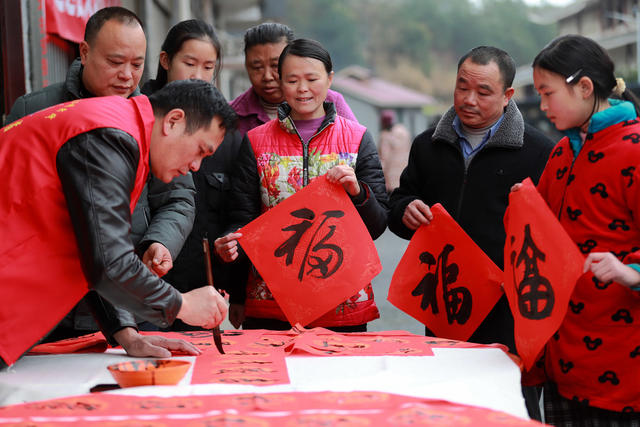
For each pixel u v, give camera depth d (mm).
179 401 1744
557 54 2312
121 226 2006
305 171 3053
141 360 2045
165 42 3312
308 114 3096
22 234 2053
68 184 2002
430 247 2740
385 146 16266
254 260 2682
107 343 2377
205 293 2150
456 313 2697
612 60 2348
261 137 3129
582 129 2418
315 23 88125
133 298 2018
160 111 2117
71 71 2834
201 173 3303
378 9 91312
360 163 3078
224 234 3070
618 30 35250
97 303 2361
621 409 2324
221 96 2156
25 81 4680
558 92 2324
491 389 1949
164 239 2664
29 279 2053
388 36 90188
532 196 2295
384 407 1700
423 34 89688
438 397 1854
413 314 2742
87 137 2014
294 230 2680
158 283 2055
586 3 38000
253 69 3600
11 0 4613
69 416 1649
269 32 3549
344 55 88875
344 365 2148
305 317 2646
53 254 2074
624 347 2311
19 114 2807
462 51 92938
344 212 2684
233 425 1562
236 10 20188
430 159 3162
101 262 1964
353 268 2652
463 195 3062
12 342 2053
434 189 3146
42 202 2045
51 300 2090
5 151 2088
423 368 2082
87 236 1976
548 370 2545
